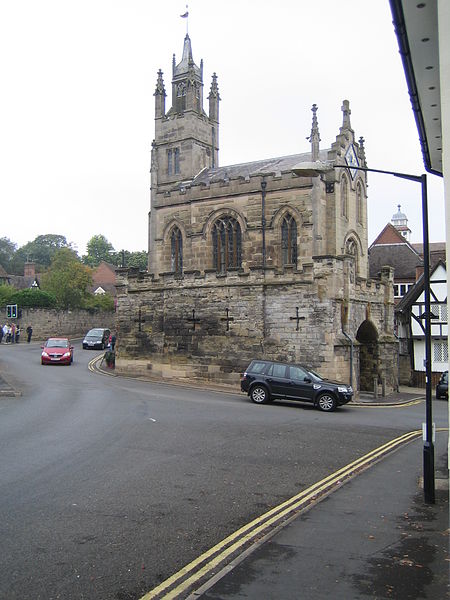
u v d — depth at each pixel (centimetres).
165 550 840
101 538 881
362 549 862
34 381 3175
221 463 1421
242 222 4100
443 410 2866
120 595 691
